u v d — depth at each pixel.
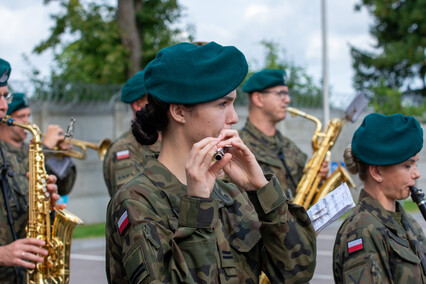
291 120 12.62
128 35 16.45
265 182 2.19
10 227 3.33
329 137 4.90
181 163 2.16
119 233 2.05
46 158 4.73
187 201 1.99
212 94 2.04
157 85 2.11
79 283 7.29
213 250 2.00
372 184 2.97
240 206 2.25
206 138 2.02
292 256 2.19
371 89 18.30
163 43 17.22
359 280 2.63
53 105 11.13
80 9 16.45
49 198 3.36
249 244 2.19
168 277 1.96
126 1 16.44
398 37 25.34
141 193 2.07
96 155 12.19
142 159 3.83
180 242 2.00
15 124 3.46
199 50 2.07
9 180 3.40
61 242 3.32
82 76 16.92
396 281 2.72
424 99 17.31
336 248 2.82
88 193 12.16
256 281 2.21
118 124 12.22
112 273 2.13
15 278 3.22
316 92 12.89
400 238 2.82
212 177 2.06
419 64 24.92
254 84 4.98
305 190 4.71
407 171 2.90
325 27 11.91
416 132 2.88
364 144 2.94
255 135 4.95
